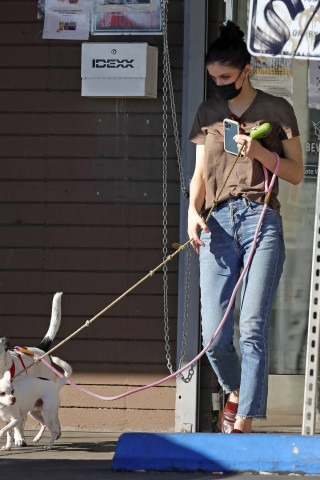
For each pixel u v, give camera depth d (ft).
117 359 41.42
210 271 31.04
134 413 41.24
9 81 41.91
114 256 41.47
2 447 36.78
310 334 31.12
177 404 40.40
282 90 41.57
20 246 41.88
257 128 29.43
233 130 30.04
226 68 29.84
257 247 30.14
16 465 29.63
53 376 40.22
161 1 40.96
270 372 41.93
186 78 40.47
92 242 41.57
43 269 41.75
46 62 41.73
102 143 41.55
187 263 40.34
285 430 41.68
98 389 41.47
